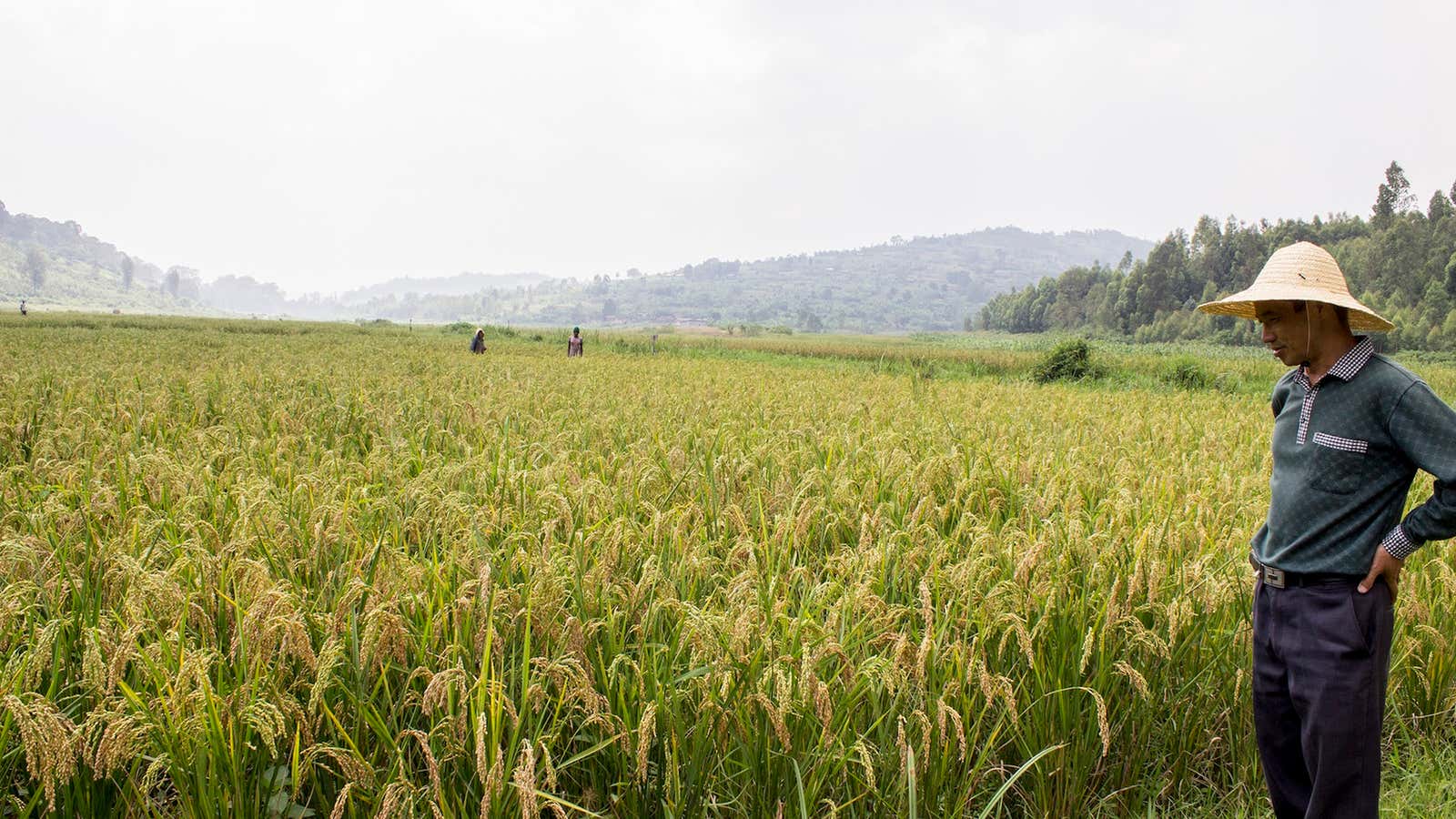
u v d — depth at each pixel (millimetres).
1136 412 13773
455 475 5770
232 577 3617
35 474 5902
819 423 10523
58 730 2443
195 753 2623
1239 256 126562
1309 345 3242
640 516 5469
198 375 15883
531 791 2504
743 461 6566
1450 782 3855
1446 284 90375
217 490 5281
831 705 3008
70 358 20469
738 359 42562
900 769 3217
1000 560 4223
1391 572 3082
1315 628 3180
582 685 2971
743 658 3207
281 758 2938
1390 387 3037
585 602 3691
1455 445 2873
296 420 8820
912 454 7949
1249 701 4043
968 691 3549
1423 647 4438
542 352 36875
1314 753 3213
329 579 3771
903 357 44594
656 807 3047
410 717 3203
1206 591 3961
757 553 4609
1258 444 9898
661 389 15156
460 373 18156
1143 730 3717
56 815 2680
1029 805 3604
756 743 3104
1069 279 168250
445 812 2693
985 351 55312
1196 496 5559
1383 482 3115
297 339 42688
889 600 4207
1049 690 3559
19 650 3357
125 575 3590
